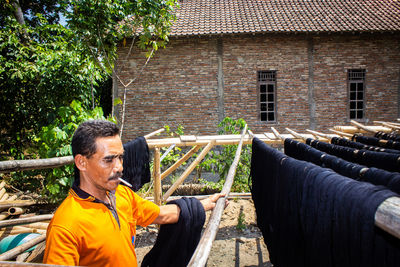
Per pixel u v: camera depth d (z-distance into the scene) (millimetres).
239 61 10289
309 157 2053
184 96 10328
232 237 4543
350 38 10344
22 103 7117
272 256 2086
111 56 5996
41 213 4488
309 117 10477
